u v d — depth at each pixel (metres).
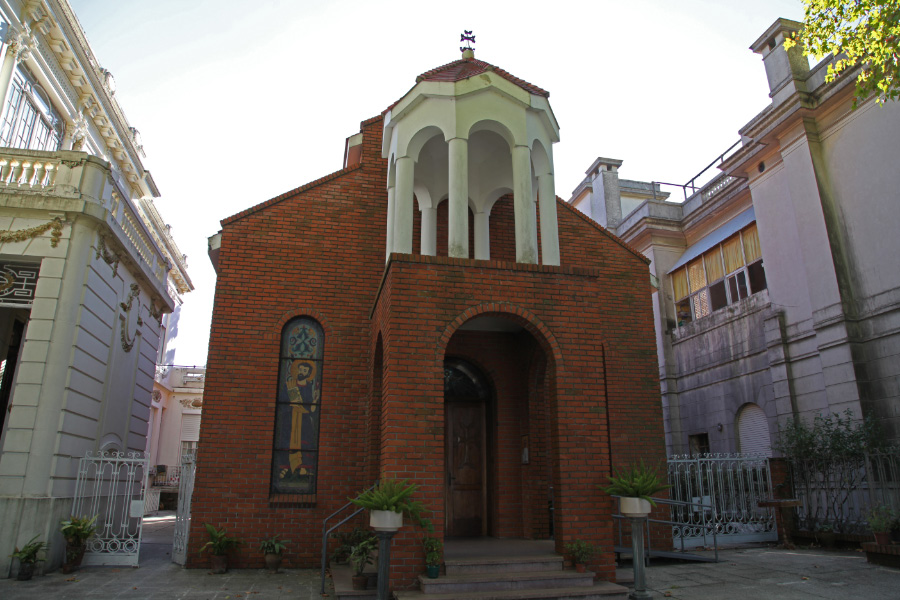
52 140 17.64
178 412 27.88
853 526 12.14
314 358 10.64
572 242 12.45
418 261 8.41
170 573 9.05
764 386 15.89
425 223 11.59
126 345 12.92
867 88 9.76
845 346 13.12
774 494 13.51
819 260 14.05
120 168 22.25
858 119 13.64
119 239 11.52
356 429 10.34
